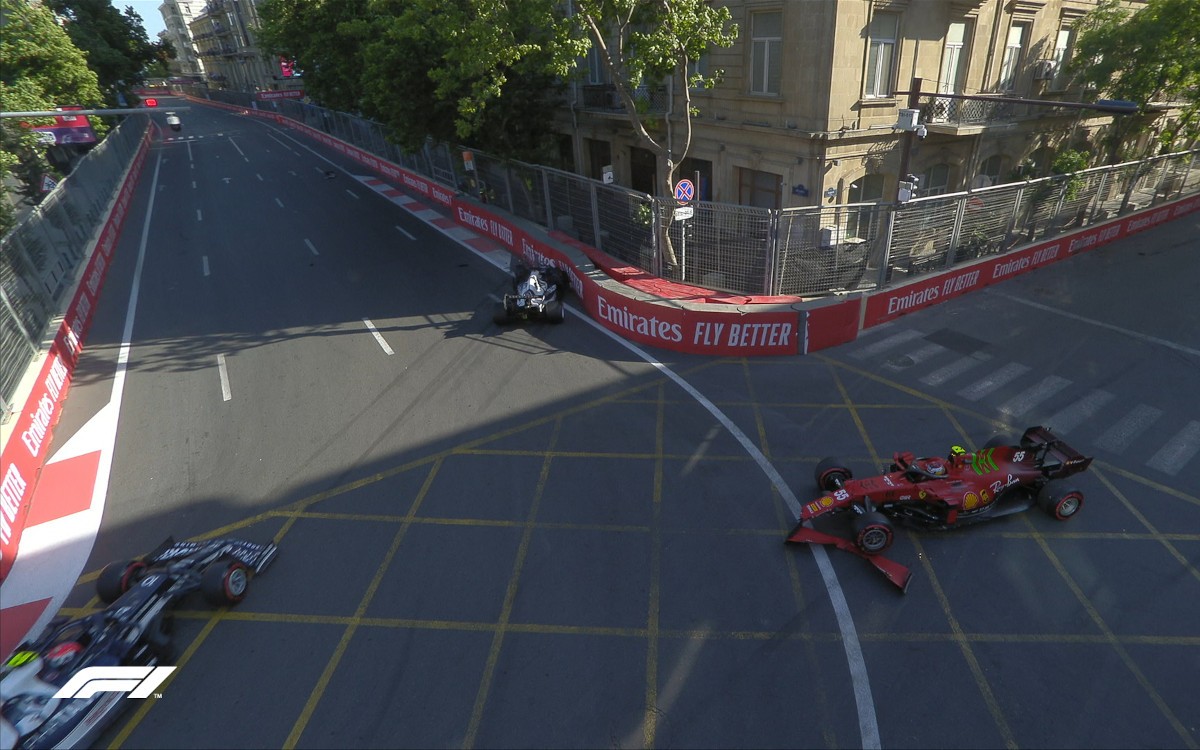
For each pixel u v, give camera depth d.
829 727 6.00
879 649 6.76
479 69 14.12
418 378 12.69
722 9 12.74
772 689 6.38
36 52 24.41
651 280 14.63
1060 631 6.89
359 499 9.43
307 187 31.12
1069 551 7.95
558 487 9.45
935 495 8.09
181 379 13.17
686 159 19.89
